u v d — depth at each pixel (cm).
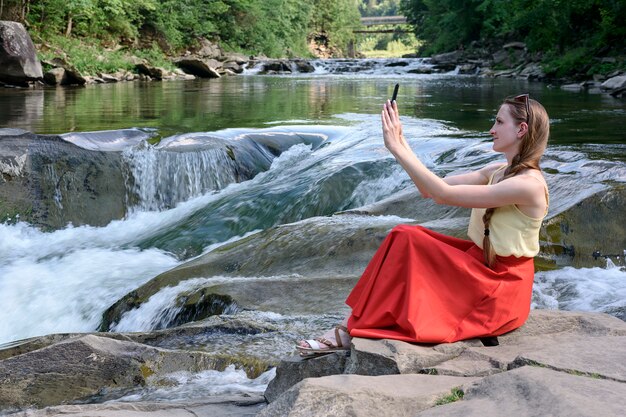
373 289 337
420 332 322
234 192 1004
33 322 658
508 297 337
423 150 1029
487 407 254
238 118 1429
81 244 859
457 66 3866
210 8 4609
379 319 333
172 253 808
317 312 514
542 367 292
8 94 1966
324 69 4166
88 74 2814
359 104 1791
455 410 255
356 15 9444
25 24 3009
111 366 410
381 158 928
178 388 393
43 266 777
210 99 1909
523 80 2948
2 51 2252
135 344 428
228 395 361
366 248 618
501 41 4134
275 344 444
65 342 424
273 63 4166
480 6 4147
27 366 408
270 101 1867
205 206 947
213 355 421
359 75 3709
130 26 3722
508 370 297
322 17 8044
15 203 894
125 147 1016
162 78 3153
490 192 328
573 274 554
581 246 587
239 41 5075
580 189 648
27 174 916
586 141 1048
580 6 2908
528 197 329
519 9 3369
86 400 389
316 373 335
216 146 1063
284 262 625
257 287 558
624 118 1357
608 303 492
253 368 412
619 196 613
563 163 811
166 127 1238
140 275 735
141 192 982
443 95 2077
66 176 938
